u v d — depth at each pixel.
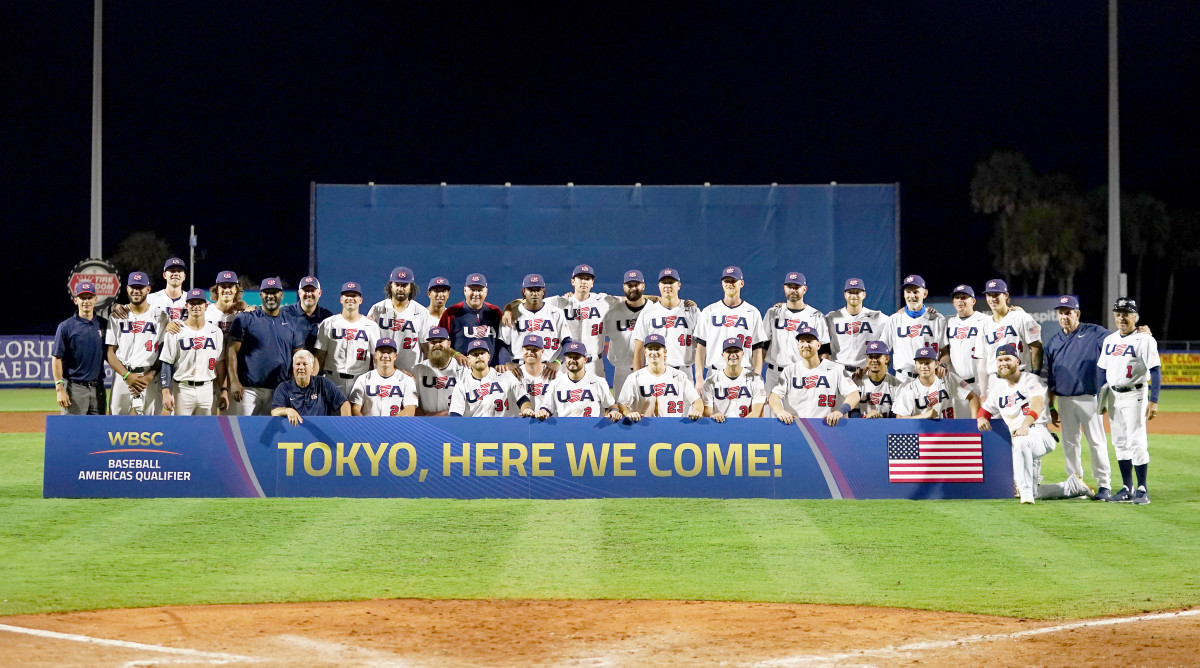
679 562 8.39
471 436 11.38
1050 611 6.99
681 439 11.41
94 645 6.23
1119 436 11.23
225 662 5.93
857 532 9.55
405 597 7.36
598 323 13.61
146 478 11.35
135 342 13.05
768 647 6.23
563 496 11.35
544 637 6.43
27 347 35.12
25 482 12.57
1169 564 8.29
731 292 13.12
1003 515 10.39
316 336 12.52
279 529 9.62
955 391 13.04
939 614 6.95
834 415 11.39
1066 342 11.59
